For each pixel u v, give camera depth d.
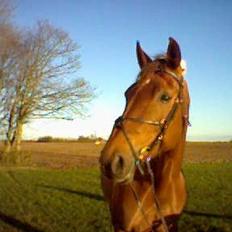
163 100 3.60
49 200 14.05
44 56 38.41
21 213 11.71
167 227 4.42
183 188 4.75
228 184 18.36
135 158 3.50
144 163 3.98
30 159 34.62
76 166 32.03
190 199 13.94
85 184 19.14
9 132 38.50
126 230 4.52
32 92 38.69
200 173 23.81
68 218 10.93
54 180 21.05
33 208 12.51
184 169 26.66
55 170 28.27
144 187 4.34
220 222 10.16
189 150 51.91
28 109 38.78
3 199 14.41
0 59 36.56
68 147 57.38
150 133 3.57
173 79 3.68
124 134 3.52
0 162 33.38
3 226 10.21
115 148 3.46
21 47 37.06
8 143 38.50
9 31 36.06
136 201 4.38
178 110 3.73
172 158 4.22
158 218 4.41
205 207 12.29
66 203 13.36
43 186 18.33
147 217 4.39
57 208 12.44
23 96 38.72
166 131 3.64
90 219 10.77
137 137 3.53
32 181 20.62
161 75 3.68
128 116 3.58
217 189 16.61
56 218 10.96
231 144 67.31
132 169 3.47
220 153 46.06
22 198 14.60
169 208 4.45
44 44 38.25
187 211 11.49
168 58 3.77
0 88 37.78
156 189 4.36
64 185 18.75
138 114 3.56
